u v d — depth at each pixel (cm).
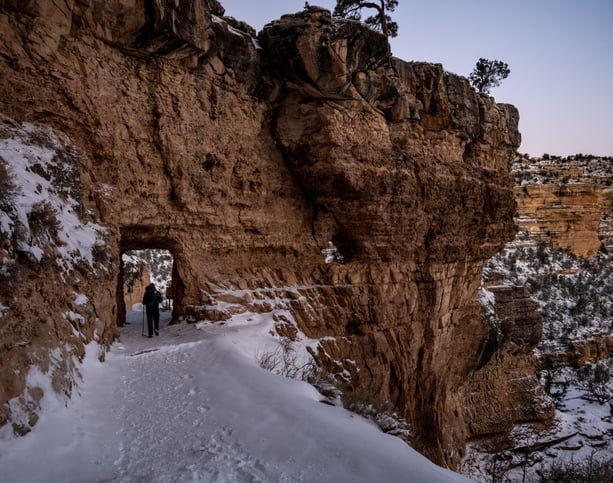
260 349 1398
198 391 916
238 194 1788
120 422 774
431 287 2311
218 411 813
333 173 1859
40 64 1188
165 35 1394
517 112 2830
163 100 1501
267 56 1789
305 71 1709
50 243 940
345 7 2841
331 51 1689
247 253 1850
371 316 2052
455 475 671
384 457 664
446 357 2630
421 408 2308
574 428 3656
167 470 618
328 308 1942
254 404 830
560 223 8356
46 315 828
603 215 10081
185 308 1616
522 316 3594
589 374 5353
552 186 8469
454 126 2297
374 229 2023
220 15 1711
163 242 1691
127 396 895
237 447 686
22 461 585
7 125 1068
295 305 1825
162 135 1501
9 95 1133
